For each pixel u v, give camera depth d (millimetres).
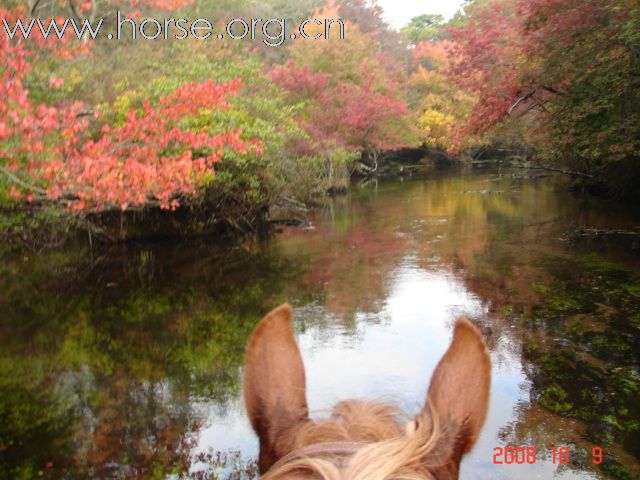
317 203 23219
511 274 11500
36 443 5621
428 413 932
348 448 840
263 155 15773
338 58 34656
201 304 10320
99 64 14594
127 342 8469
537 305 9547
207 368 7504
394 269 12406
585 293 10039
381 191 27766
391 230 17000
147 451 5441
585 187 22156
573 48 14711
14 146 7848
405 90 44062
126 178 9180
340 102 33000
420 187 28812
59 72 12094
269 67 33094
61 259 13500
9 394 6754
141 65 15922
